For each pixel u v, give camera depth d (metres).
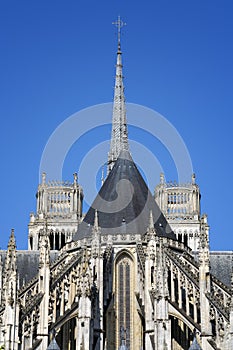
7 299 101.50
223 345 104.06
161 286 107.62
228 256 135.00
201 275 111.00
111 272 121.75
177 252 125.75
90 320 106.38
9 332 100.31
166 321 106.44
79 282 107.69
